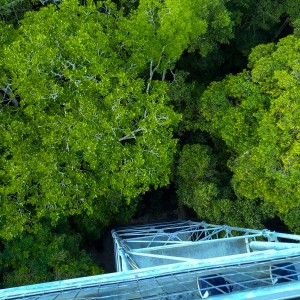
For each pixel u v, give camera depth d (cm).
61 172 2000
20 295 1296
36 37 1920
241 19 2942
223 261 1350
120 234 2586
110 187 2394
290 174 1967
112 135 2048
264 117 2075
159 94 2338
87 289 1298
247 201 2378
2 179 2008
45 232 2239
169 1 2109
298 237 1786
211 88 2494
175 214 3203
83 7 2181
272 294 1018
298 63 2045
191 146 2589
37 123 2011
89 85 2008
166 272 1316
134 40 2209
